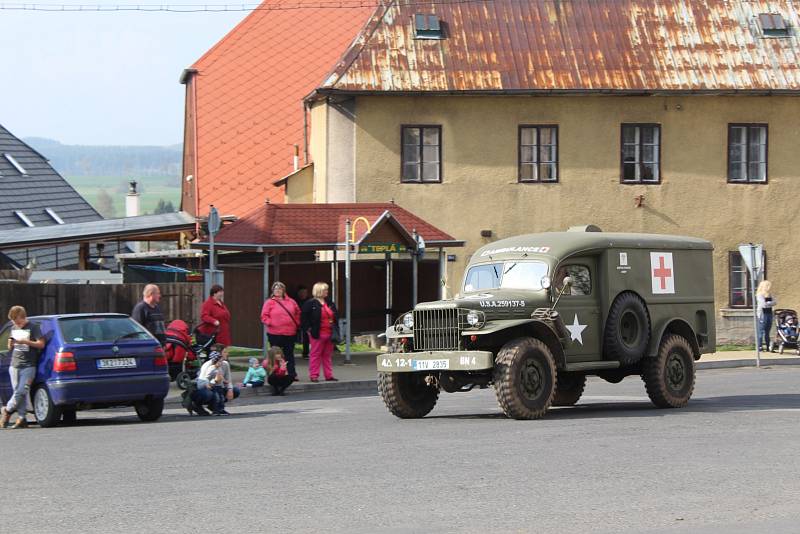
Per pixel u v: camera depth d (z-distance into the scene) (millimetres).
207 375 20469
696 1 40781
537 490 11195
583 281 18844
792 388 24047
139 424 18922
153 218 44156
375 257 35594
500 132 38375
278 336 25172
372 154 37781
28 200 61875
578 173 38688
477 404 21422
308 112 47875
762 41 40062
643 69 38844
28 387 18828
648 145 39219
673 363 19797
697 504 10461
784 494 10930
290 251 30734
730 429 16016
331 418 18938
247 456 13891
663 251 19984
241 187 46594
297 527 9641
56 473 12852
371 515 10086
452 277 38094
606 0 40406
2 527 9828
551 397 17688
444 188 38094
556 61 38750
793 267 39906
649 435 15367
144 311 23766
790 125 39812
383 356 18188
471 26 39188
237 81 49688
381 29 38688
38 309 27109
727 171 39531
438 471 12414
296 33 51750
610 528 9477
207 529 9617
